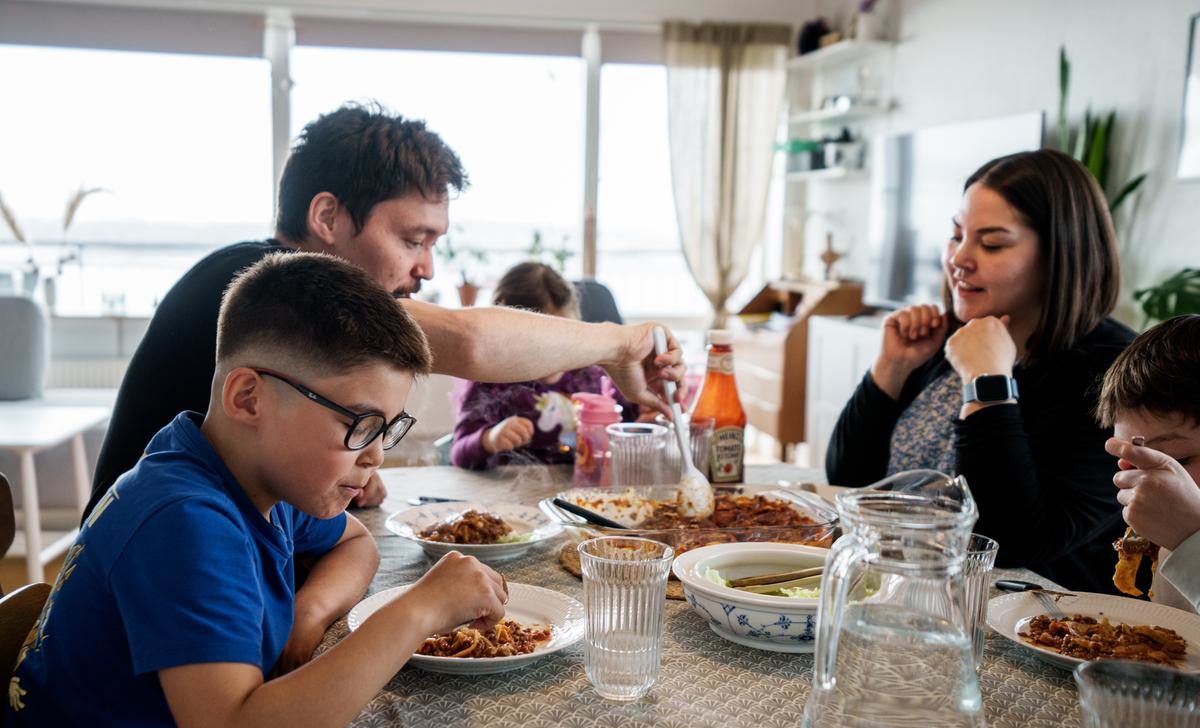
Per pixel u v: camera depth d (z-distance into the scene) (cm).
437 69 521
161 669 74
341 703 77
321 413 85
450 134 532
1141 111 310
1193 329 120
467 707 86
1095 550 156
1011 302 161
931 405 175
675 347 144
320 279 86
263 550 91
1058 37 350
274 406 85
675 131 527
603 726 82
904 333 181
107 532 82
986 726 82
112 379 494
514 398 223
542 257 552
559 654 98
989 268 159
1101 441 146
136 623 76
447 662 90
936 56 431
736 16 533
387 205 139
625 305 592
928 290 412
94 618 80
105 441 132
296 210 141
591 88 530
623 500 144
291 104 504
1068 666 94
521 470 189
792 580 106
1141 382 121
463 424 217
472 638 94
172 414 130
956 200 389
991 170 163
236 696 74
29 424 309
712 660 98
